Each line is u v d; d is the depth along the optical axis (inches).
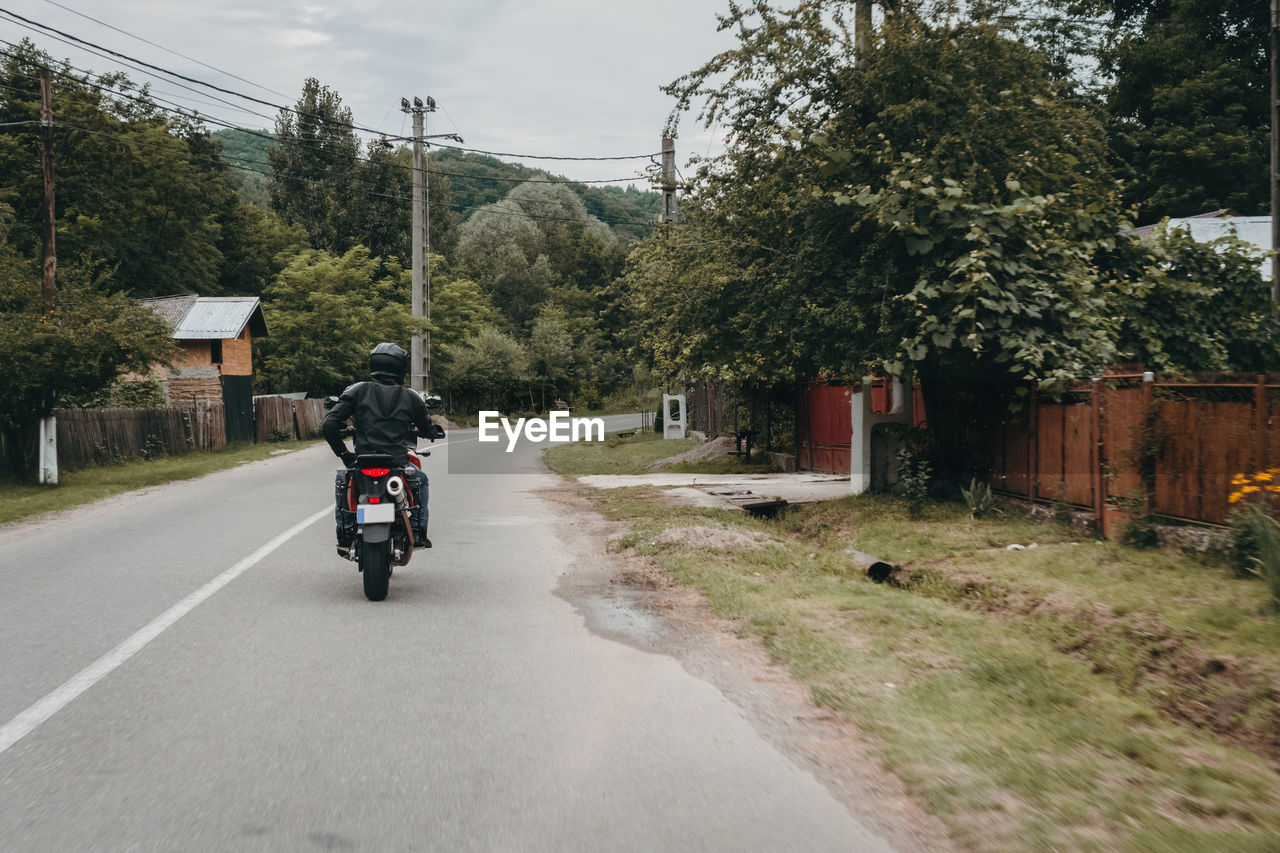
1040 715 197.8
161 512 566.6
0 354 698.2
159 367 1397.6
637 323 821.9
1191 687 219.1
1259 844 135.2
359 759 173.9
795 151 489.1
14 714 198.1
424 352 1638.8
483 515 550.3
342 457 328.5
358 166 2630.4
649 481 746.2
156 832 143.0
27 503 607.5
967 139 446.0
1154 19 1395.2
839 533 455.5
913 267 450.9
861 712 197.5
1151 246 491.5
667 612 298.4
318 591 328.5
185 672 229.6
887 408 675.4
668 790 160.4
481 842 140.6
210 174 2076.8
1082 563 322.3
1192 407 320.5
